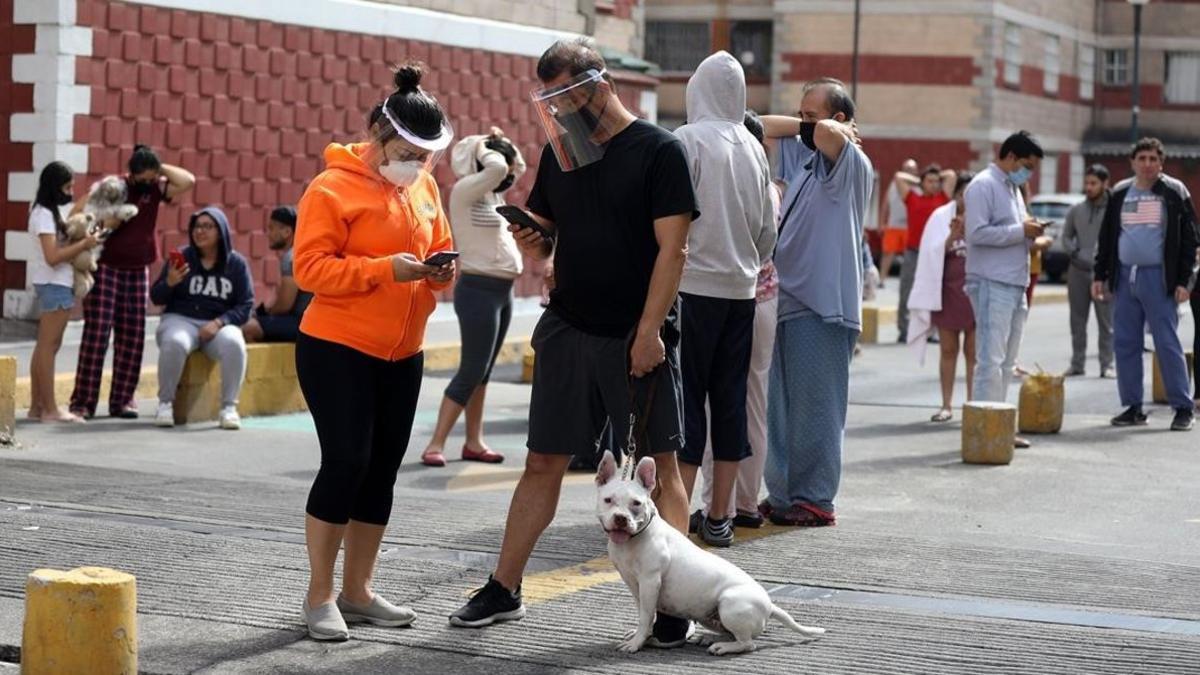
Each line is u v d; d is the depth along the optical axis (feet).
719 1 232.94
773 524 41.91
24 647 27.73
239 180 83.82
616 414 30.94
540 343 31.17
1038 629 31.91
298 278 30.40
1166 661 29.76
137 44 78.13
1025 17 229.86
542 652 29.78
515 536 31.50
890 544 39.73
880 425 63.67
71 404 59.52
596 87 30.27
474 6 100.42
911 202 100.22
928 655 29.96
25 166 75.36
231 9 82.64
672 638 30.19
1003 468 53.42
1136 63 213.05
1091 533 43.16
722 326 37.52
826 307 40.63
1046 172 241.55
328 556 30.40
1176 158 254.47
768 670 28.91
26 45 75.15
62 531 38.40
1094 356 94.22
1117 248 63.87
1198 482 51.62
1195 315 68.33
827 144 40.24
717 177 37.01
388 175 30.63
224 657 29.09
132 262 59.36
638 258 30.60
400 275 30.07
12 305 75.82
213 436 56.59
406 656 29.43
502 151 50.16
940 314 64.18
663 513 31.32
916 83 219.82
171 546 37.24
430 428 60.44
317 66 88.02
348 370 30.32
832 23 220.23
